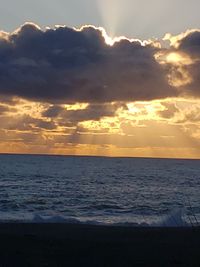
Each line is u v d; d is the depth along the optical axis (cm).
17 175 9488
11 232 2550
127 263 1611
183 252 1839
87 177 9569
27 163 17288
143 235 2442
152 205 4962
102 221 3550
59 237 2311
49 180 8338
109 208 4638
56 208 4550
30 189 6538
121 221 3603
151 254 1786
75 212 4278
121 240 2220
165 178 9912
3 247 1881
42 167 14025
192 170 14612
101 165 17738
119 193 6353
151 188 7300
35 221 3250
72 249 1870
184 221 3334
